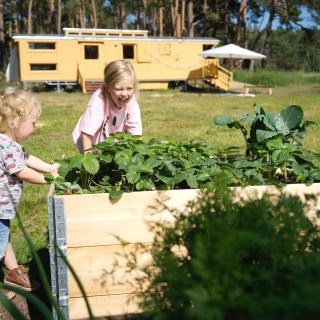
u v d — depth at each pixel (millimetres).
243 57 23703
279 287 997
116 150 2604
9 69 25547
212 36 55094
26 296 1593
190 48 25359
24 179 2842
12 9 49938
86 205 2250
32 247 1485
